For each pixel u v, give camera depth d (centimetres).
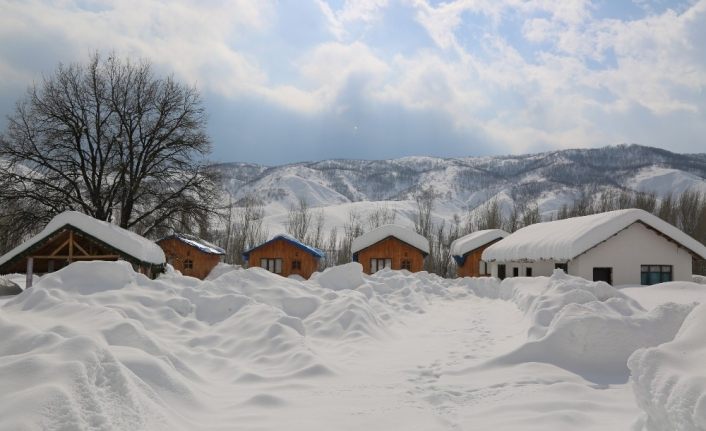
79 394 389
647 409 423
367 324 1167
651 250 2258
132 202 2962
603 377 776
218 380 764
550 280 1489
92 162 2955
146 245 2103
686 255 2267
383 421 576
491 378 773
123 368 471
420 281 2483
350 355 956
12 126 2805
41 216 2716
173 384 585
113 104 2978
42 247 2062
